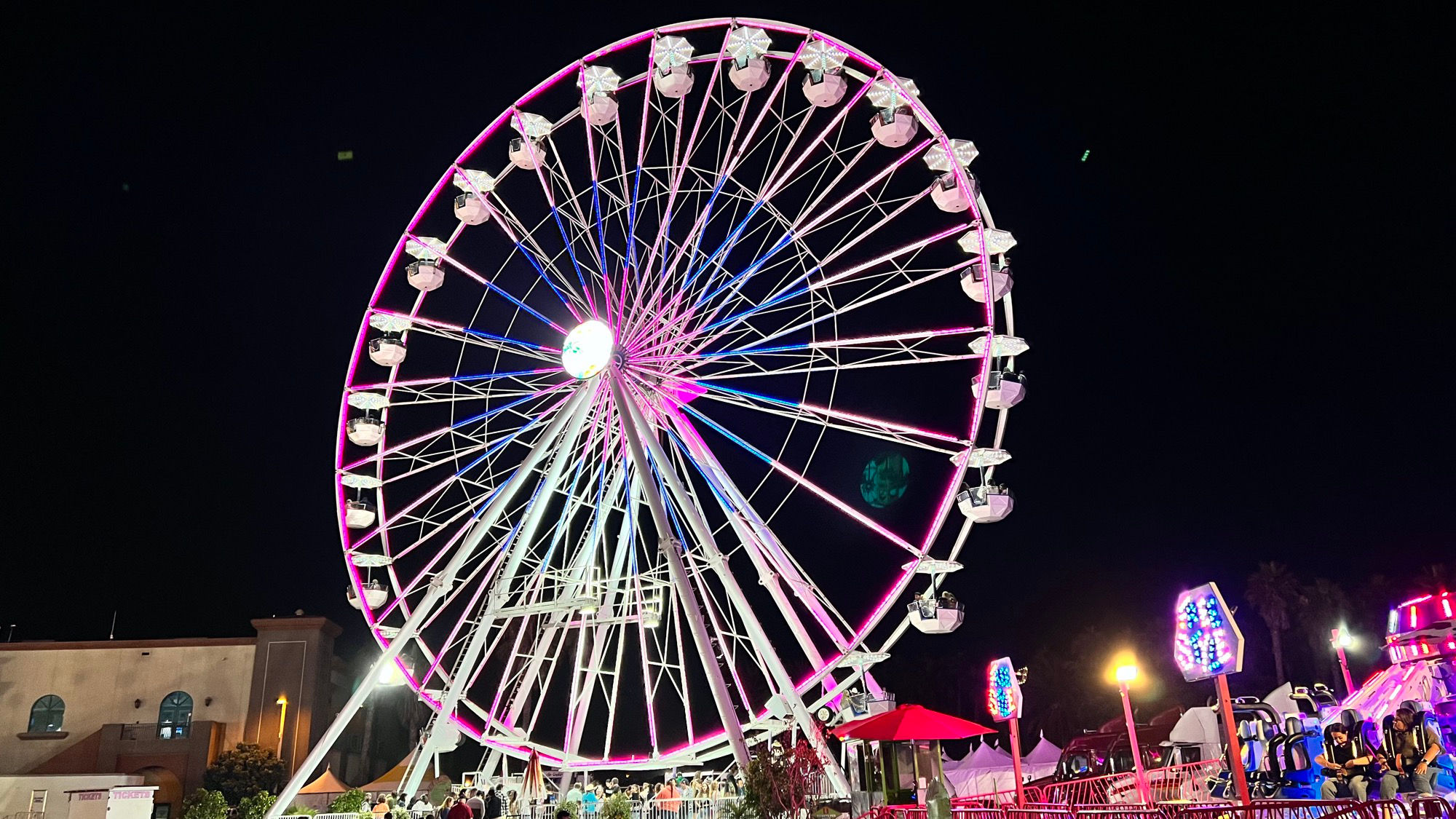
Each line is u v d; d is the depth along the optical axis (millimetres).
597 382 28234
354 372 31469
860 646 27891
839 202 28984
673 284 29781
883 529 27844
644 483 26406
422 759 29344
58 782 49812
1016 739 19734
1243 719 18750
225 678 63906
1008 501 27672
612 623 31734
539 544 30562
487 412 30438
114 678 63750
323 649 66375
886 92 29172
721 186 29016
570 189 30172
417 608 28703
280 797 27906
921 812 17578
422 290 31641
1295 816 12797
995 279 28438
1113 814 14016
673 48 28766
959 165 27734
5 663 63656
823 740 25172
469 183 30891
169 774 60719
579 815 29469
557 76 29766
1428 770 14328
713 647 25016
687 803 30312
